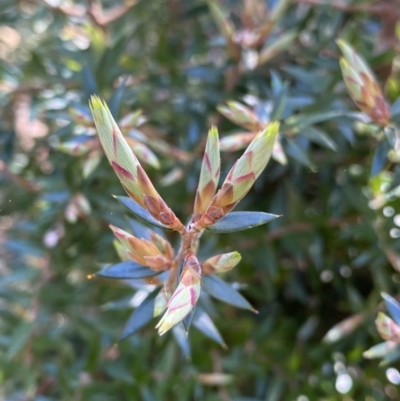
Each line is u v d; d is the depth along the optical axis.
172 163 0.25
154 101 0.29
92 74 0.22
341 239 0.25
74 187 0.22
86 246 0.27
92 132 0.19
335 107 0.21
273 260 0.25
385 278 0.23
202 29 0.31
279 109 0.18
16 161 0.32
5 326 0.24
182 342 0.17
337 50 0.25
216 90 0.26
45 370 0.23
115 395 0.23
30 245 0.25
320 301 0.29
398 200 0.22
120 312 0.24
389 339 0.14
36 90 0.25
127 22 0.30
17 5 0.28
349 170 0.25
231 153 0.24
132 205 0.13
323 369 0.25
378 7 0.24
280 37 0.25
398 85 0.25
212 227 0.12
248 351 0.25
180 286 0.12
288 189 0.25
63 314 0.25
